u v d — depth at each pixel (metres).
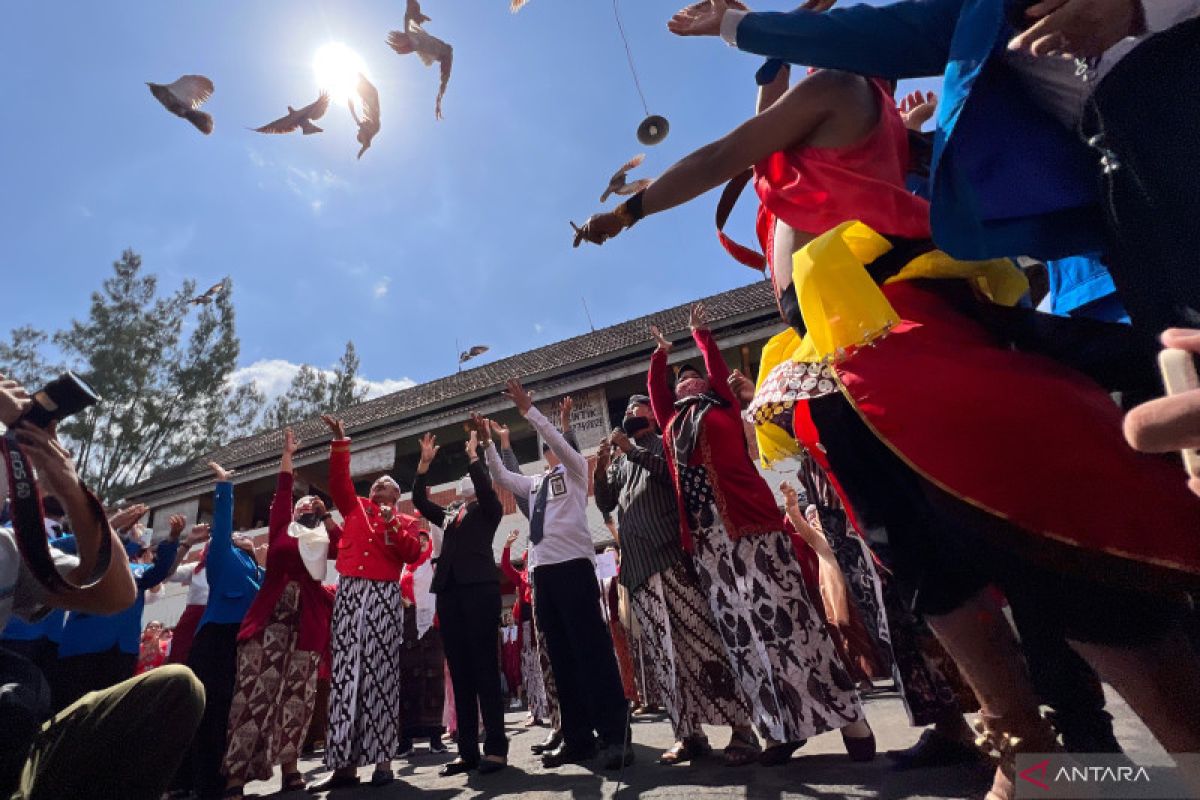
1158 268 0.91
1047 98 1.06
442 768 4.07
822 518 2.63
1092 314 1.54
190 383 25.02
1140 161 0.91
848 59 1.18
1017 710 1.11
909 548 1.20
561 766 3.37
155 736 1.44
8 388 1.35
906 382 1.07
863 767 2.34
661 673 3.09
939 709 2.05
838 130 1.26
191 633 5.02
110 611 1.55
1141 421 0.70
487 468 4.21
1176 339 0.74
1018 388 0.99
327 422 4.12
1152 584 0.89
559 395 14.48
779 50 1.22
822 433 1.32
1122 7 0.89
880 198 1.20
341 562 3.96
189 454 25.34
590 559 3.54
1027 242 1.09
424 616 5.68
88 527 1.40
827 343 1.18
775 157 1.36
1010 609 1.09
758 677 2.52
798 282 1.23
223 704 3.89
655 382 3.09
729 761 2.76
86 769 1.39
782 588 2.58
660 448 3.23
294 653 4.08
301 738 4.02
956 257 1.09
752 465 2.78
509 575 6.76
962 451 1.00
